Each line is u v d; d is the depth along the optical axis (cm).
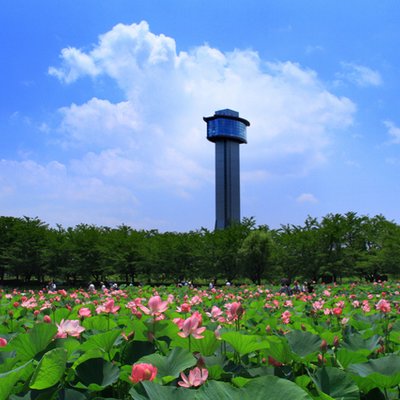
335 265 4122
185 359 311
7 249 5231
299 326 551
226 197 15600
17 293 1452
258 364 370
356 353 342
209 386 205
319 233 4209
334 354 359
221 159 15862
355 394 270
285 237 4509
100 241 5172
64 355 258
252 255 4406
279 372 324
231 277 4775
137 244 5184
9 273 5334
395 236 4112
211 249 4766
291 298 1246
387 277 4462
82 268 4919
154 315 410
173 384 289
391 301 1098
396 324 515
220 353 388
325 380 284
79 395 258
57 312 673
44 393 259
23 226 5272
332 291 1641
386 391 287
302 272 4256
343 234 4206
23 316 752
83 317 510
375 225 4759
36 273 5188
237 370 334
